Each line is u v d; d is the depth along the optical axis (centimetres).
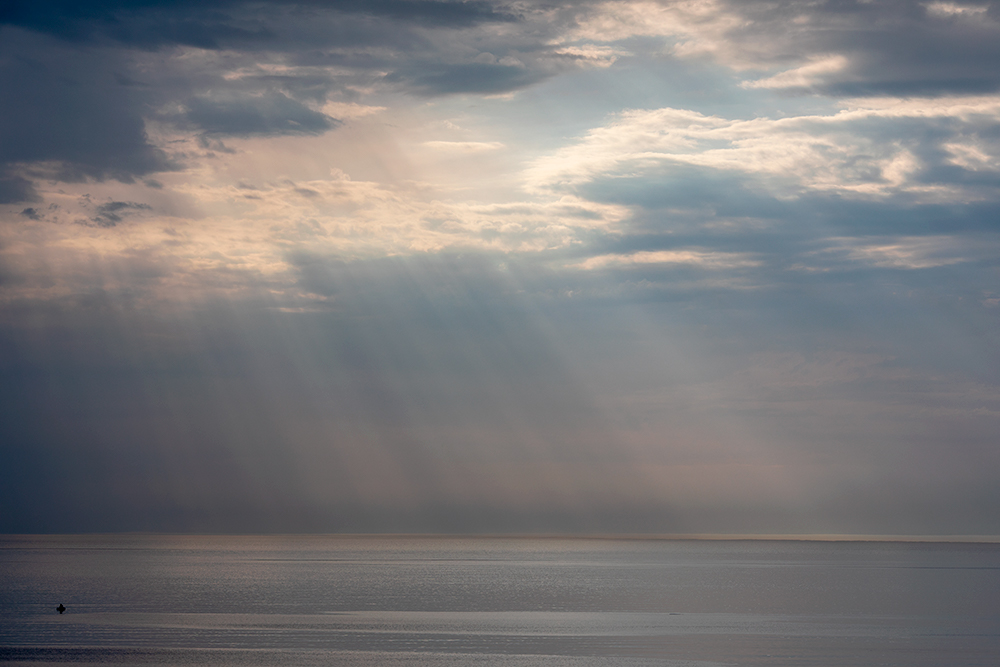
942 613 7888
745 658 5212
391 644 5759
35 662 5038
